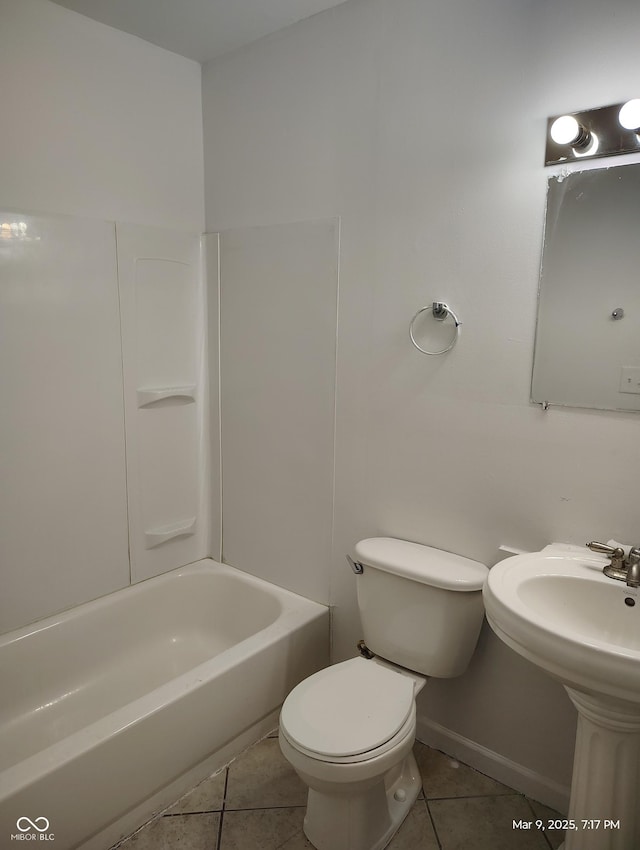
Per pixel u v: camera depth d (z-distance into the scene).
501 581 1.35
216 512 2.49
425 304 1.77
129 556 2.24
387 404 1.90
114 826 1.57
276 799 1.75
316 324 2.04
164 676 2.20
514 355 1.62
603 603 1.38
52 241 1.87
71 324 1.95
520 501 1.66
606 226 1.42
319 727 1.45
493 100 1.56
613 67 1.37
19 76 1.75
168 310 2.25
